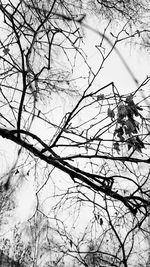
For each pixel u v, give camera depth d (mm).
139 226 2111
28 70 2215
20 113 2312
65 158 2281
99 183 2402
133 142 1948
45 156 2416
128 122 1883
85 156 2223
